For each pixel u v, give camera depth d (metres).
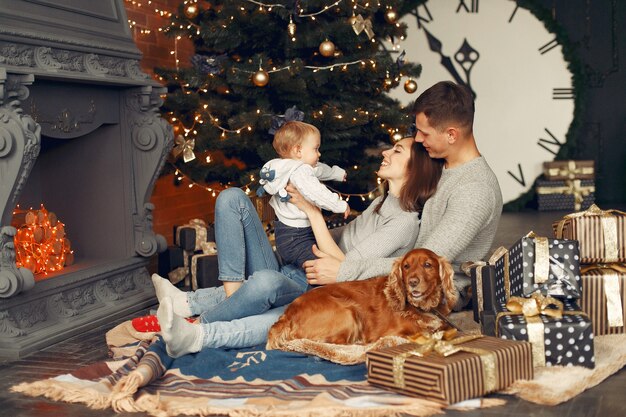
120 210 4.53
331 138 5.08
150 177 4.49
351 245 3.46
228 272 3.28
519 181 9.25
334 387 2.65
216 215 3.29
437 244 3.15
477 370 2.51
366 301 2.99
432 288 2.87
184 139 4.93
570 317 2.81
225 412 2.46
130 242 4.52
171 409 2.50
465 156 3.32
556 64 9.11
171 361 2.91
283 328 3.00
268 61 4.93
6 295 3.33
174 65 6.50
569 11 9.38
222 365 2.89
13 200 3.43
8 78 3.34
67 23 3.87
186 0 5.31
